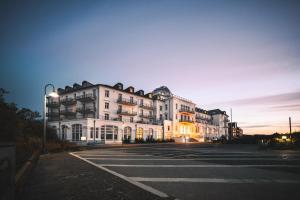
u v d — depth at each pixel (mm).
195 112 81562
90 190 5457
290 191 5266
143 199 4707
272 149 23719
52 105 56906
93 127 42344
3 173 2807
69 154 17266
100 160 12352
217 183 6156
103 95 48719
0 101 12125
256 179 6676
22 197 4871
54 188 5680
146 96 63000
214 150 22953
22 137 12977
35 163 10164
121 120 52250
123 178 6910
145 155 16000
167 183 6188
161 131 60750
